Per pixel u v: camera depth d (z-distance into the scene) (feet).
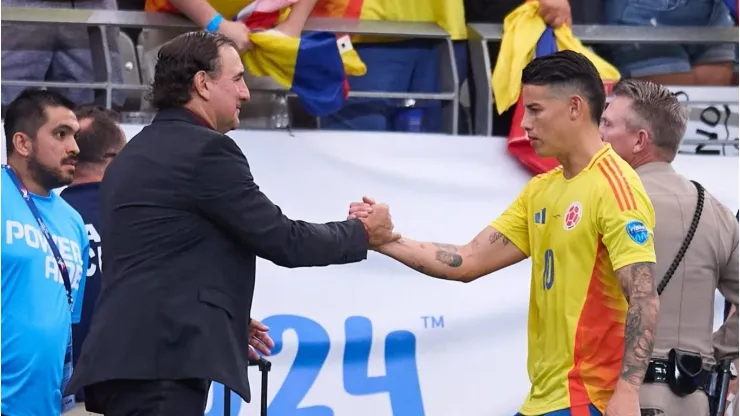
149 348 36.76
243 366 37.88
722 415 44.04
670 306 43.73
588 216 39.34
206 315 37.19
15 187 44.73
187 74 39.37
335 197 56.59
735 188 61.21
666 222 43.91
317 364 54.70
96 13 56.54
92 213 52.11
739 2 63.46
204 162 37.96
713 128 63.26
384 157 57.47
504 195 58.44
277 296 54.95
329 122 62.18
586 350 39.45
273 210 38.91
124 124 56.39
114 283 37.78
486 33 61.26
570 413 39.37
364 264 56.08
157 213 37.68
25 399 43.39
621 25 65.31
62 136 45.73
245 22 56.90
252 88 57.00
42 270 44.16
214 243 38.19
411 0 62.03
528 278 57.62
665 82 65.57
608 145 40.55
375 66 61.82
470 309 56.65
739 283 45.44
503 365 56.44
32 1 59.31
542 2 59.16
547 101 40.16
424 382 55.52
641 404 42.98
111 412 37.76
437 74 62.39
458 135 59.47
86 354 37.37
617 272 38.63
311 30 58.44
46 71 59.52
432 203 57.57
